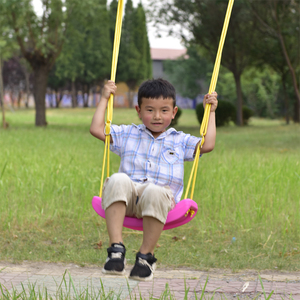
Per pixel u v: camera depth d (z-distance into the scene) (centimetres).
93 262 418
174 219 270
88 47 4453
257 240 467
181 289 335
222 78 4222
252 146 1302
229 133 1902
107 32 4522
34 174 711
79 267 405
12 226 507
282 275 377
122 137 314
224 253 439
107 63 4553
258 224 518
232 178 686
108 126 301
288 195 623
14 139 1343
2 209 541
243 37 2386
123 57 4703
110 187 263
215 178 689
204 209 570
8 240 465
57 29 2100
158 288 338
